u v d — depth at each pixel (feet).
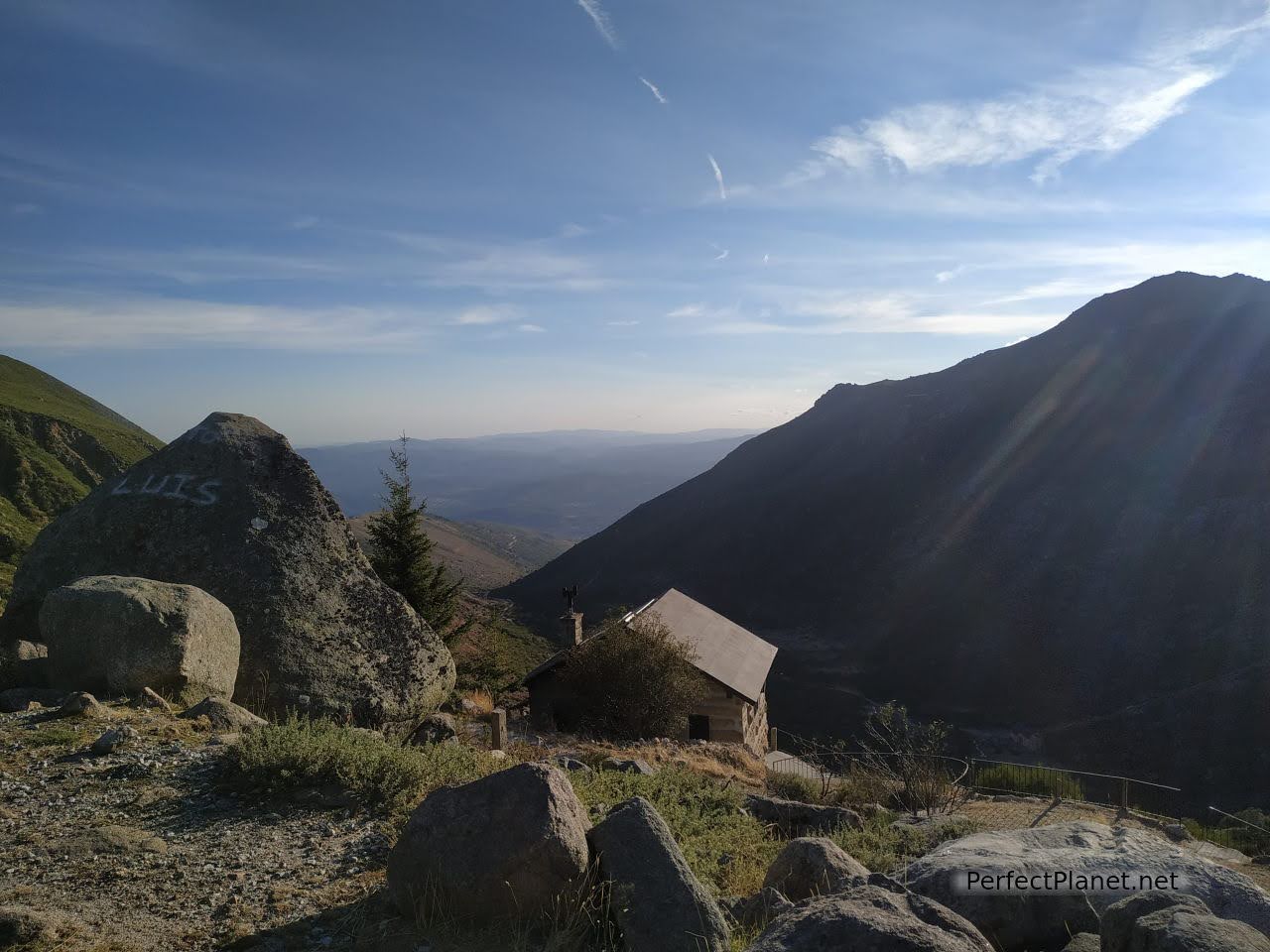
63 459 219.00
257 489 37.29
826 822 31.76
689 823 25.88
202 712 26.17
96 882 15.52
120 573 34.17
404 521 76.84
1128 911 12.03
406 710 35.86
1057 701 200.95
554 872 13.80
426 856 14.17
